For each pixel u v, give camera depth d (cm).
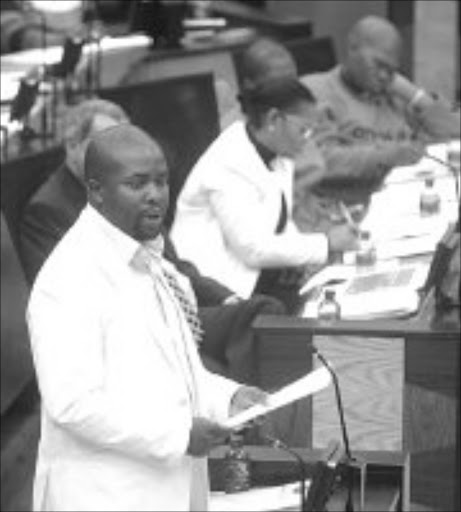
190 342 1270
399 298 1631
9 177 2045
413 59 3350
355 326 1548
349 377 1539
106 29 2864
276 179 2069
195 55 2986
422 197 2161
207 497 1291
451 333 1525
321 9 3591
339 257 2031
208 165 2069
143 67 2906
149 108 2477
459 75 3334
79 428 1186
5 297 1866
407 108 2717
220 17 3316
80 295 1195
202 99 2502
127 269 1223
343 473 1295
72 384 1180
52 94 2402
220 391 1273
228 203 2039
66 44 2439
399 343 1530
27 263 1938
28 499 1786
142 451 1198
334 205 2403
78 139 1916
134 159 1212
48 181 1978
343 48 3569
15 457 1819
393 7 3394
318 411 1529
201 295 1973
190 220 2078
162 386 1219
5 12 2802
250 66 2066
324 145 2541
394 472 1345
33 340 1204
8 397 1853
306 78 2700
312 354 1545
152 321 1223
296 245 2027
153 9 2975
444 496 1545
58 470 1216
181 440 1199
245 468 1373
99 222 1223
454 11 3328
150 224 1221
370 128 2673
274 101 2056
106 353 1205
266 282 2053
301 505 1258
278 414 1486
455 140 2695
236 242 2039
